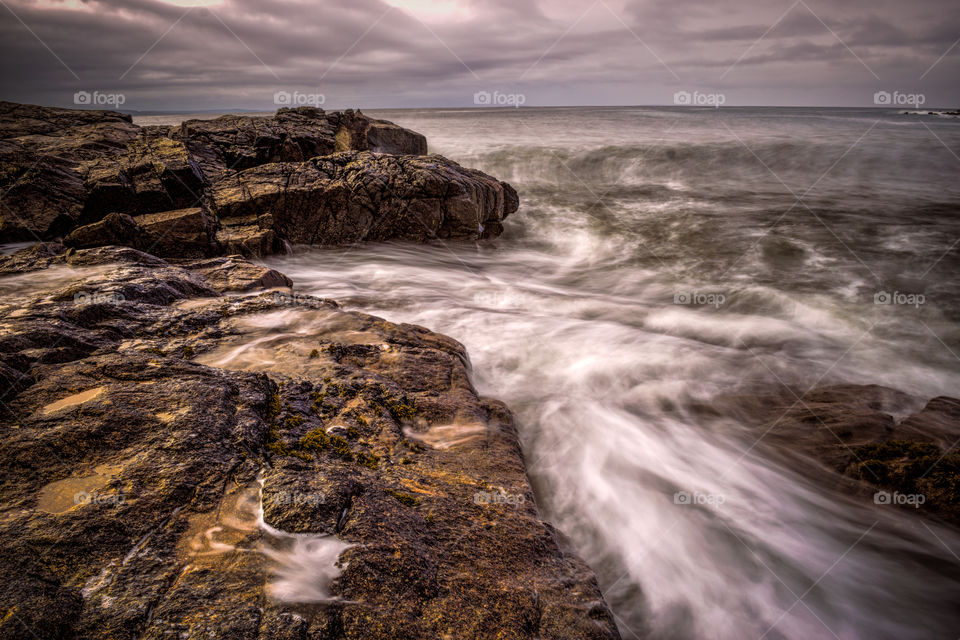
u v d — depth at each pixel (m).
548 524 4.29
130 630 2.38
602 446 6.13
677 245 16.88
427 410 5.34
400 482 3.99
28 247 10.73
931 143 31.98
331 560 2.94
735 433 6.43
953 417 6.06
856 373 8.38
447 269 14.52
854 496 5.25
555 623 3.13
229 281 8.84
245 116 22.47
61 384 4.13
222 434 3.79
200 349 5.92
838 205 20.69
